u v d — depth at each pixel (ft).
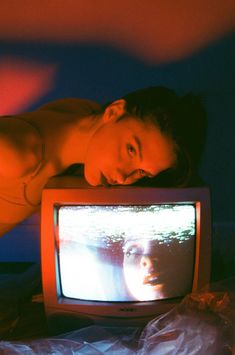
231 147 4.83
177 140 3.25
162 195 3.21
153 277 3.38
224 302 3.24
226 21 4.49
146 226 3.32
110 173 3.28
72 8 4.41
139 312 3.34
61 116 3.73
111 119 3.34
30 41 4.49
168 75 4.63
